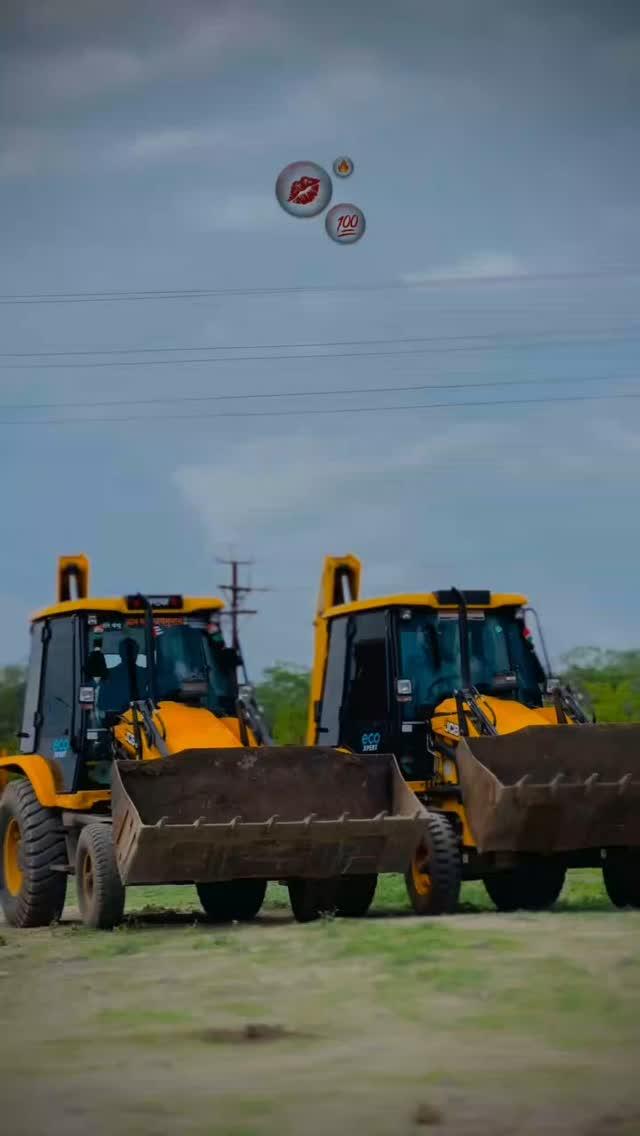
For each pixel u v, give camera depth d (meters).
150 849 46.59
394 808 50.62
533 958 36.16
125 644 54.16
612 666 186.88
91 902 49.03
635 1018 28.69
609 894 53.91
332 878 50.59
